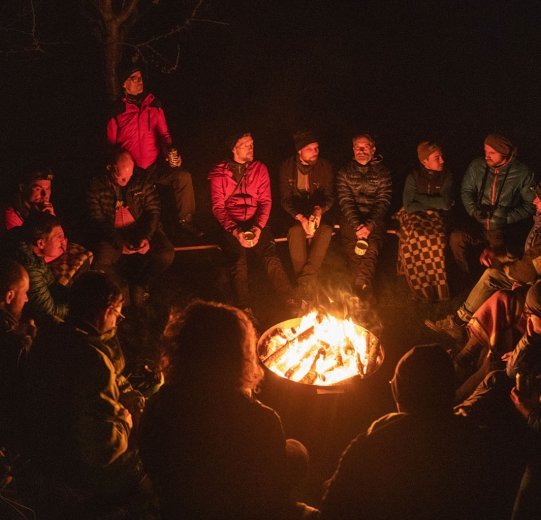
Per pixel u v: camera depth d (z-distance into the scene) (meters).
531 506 2.79
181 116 7.89
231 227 5.77
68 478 3.14
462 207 6.77
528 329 3.60
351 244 6.01
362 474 2.44
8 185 7.07
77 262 5.12
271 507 2.58
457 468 2.39
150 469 2.62
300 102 7.93
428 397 2.45
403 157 7.38
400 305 5.73
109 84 6.66
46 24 8.16
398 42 8.52
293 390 4.13
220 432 2.54
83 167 7.28
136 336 5.42
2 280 3.71
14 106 7.95
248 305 5.70
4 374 3.36
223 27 8.34
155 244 5.77
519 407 3.24
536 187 5.43
